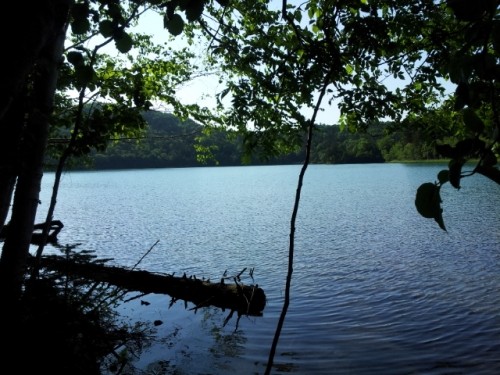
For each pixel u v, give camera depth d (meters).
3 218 4.88
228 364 6.84
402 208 31.84
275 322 8.95
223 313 9.46
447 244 17.36
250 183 84.56
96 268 8.85
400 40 5.29
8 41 1.74
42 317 5.38
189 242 20.44
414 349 7.43
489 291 10.84
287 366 6.83
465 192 40.28
